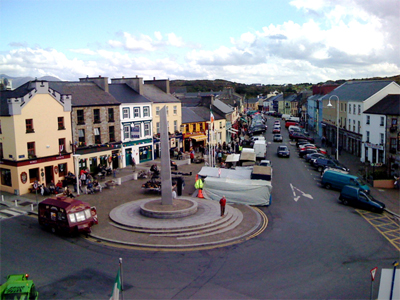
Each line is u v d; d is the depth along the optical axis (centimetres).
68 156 3669
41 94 3372
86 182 3425
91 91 4334
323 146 6781
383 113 4344
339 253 1991
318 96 9606
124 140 4575
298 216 2728
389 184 3728
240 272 1714
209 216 2530
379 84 5366
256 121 10712
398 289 1141
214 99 8188
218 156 5191
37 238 2159
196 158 5109
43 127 3406
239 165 4631
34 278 1627
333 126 7038
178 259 1864
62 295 1470
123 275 1662
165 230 2253
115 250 1984
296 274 1706
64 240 2131
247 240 2177
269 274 1700
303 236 2269
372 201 2889
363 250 2041
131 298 1442
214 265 1792
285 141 7581
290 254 1961
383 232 2369
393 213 2800
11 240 2116
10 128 3173
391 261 1886
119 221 2408
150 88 5672
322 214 2788
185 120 6056
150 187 3269
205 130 6400
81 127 3925
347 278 1675
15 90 3494
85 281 1600
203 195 3166
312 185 3784
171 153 5475
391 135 4106
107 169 4059
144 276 1655
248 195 3031
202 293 1497
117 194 3259
